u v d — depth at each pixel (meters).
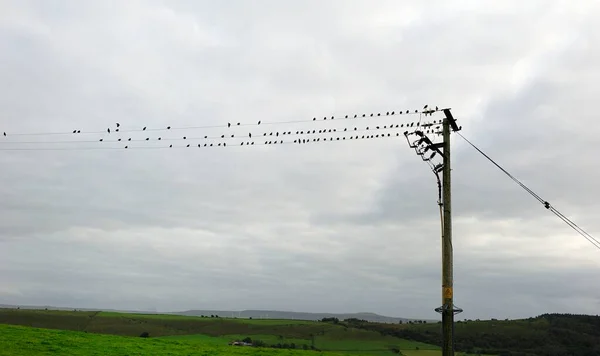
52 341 40.53
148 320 114.75
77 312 116.88
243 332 110.69
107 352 38.03
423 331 116.62
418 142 26.11
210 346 48.72
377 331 115.06
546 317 107.94
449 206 25.00
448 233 24.73
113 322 108.62
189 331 107.44
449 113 25.78
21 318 103.62
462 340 94.88
